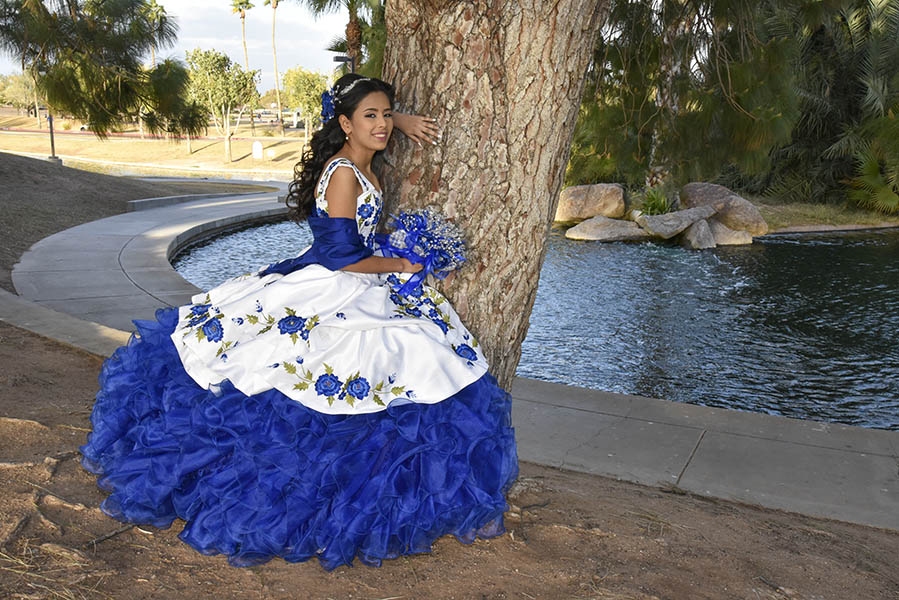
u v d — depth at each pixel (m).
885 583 2.68
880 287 12.42
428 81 2.75
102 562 2.36
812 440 4.32
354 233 2.62
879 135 20.61
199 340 2.62
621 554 2.71
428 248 2.68
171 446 2.62
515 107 2.68
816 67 22.67
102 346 5.41
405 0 2.72
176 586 2.28
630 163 11.14
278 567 2.42
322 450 2.43
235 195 23.88
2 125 81.31
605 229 17.69
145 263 11.52
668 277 13.19
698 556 2.75
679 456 4.07
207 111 14.69
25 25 12.46
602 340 9.04
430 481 2.42
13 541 2.43
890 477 3.83
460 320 2.85
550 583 2.44
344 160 2.62
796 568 2.73
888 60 21.88
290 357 2.50
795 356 8.48
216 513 2.48
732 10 8.55
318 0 10.58
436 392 2.48
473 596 2.33
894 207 20.92
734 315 10.41
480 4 2.62
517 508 3.03
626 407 4.84
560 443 4.23
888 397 7.13
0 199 16.08
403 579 2.40
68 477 2.98
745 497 3.60
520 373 7.75
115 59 13.33
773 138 9.37
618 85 9.57
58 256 11.91
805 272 13.78
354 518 2.38
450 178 2.76
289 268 2.75
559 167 2.83
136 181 23.44
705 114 9.30
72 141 62.56
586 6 2.66
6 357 4.95
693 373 7.83
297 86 50.03
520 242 2.82
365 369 2.49
